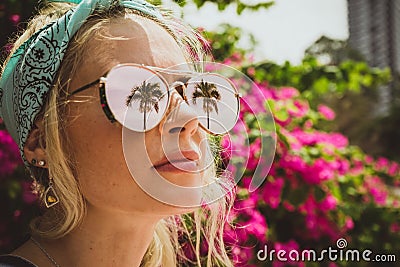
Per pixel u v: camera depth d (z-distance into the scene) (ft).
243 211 7.48
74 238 3.73
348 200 10.48
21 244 4.02
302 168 8.62
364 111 26.16
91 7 3.71
